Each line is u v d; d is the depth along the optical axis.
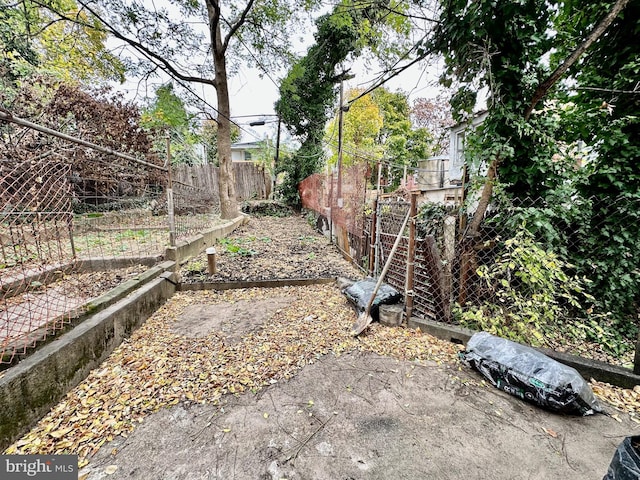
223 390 1.87
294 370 2.10
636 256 2.70
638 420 1.61
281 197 12.89
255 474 1.30
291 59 9.03
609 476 1.08
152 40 6.86
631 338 2.73
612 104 2.90
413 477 1.28
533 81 2.68
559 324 2.76
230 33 7.28
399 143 16.14
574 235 2.97
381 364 2.18
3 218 2.16
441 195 9.45
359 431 1.54
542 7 2.61
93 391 1.83
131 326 2.59
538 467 1.32
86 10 6.13
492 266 2.73
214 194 10.75
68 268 3.19
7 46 5.73
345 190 5.43
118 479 1.27
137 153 6.45
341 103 7.15
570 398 1.58
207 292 3.75
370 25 4.21
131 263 3.77
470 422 1.60
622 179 2.73
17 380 1.45
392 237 3.60
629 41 2.78
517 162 2.90
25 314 2.14
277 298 3.58
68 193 2.87
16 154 3.50
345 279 4.03
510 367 1.82
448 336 2.49
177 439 1.49
